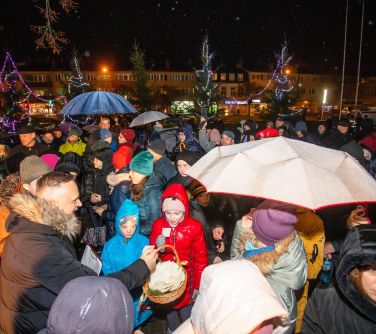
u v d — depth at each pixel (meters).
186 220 2.91
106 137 6.05
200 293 1.40
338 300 1.66
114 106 6.29
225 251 3.47
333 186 1.85
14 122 15.45
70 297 1.24
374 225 1.63
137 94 31.83
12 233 1.84
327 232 2.96
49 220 1.86
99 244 3.83
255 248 2.04
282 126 9.85
